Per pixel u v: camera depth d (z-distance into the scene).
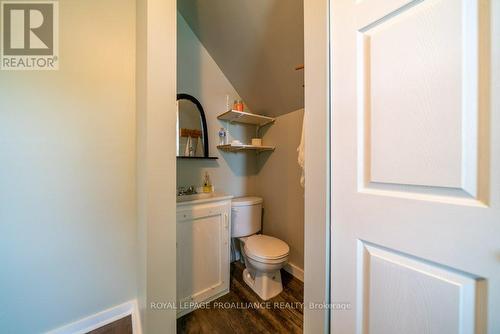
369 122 0.60
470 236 0.44
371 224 0.60
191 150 1.81
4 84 1.00
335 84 0.69
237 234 1.86
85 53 1.19
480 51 0.42
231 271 1.91
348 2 0.65
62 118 1.13
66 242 1.15
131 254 1.36
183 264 1.37
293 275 1.84
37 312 1.08
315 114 0.74
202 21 1.65
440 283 0.48
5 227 1.00
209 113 1.95
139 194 1.21
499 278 0.40
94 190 1.23
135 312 1.33
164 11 1.00
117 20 1.28
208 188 1.88
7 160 1.00
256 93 1.97
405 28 0.52
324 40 0.71
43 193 1.08
